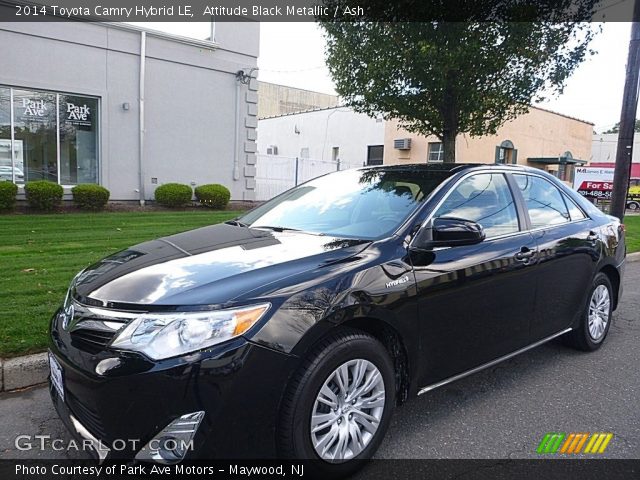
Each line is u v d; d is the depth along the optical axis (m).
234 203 15.68
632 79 10.05
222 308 2.39
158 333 2.33
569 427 3.32
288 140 29.59
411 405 3.60
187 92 14.51
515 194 4.05
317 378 2.52
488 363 3.59
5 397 3.57
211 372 2.28
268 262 2.81
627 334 5.35
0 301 4.95
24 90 12.09
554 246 4.06
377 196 3.69
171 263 2.90
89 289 2.76
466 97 9.25
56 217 10.95
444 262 3.20
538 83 9.49
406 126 11.70
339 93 10.37
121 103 13.38
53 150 12.68
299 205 4.03
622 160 10.34
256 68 15.70
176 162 14.52
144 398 2.27
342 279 2.72
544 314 4.03
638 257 10.05
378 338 3.01
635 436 3.23
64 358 2.52
